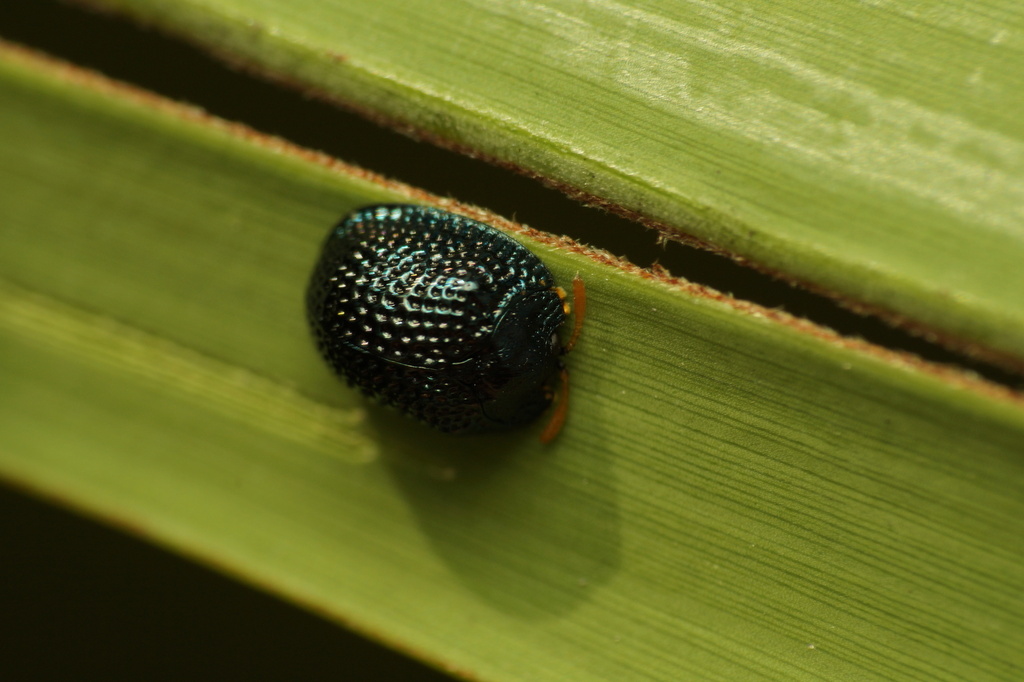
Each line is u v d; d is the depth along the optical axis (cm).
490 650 8
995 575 8
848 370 8
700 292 8
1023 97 8
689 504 8
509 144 8
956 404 8
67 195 8
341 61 8
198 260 8
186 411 8
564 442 8
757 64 8
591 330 8
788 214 8
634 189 8
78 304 8
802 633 8
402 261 8
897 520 8
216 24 8
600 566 8
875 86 8
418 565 8
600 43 8
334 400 8
